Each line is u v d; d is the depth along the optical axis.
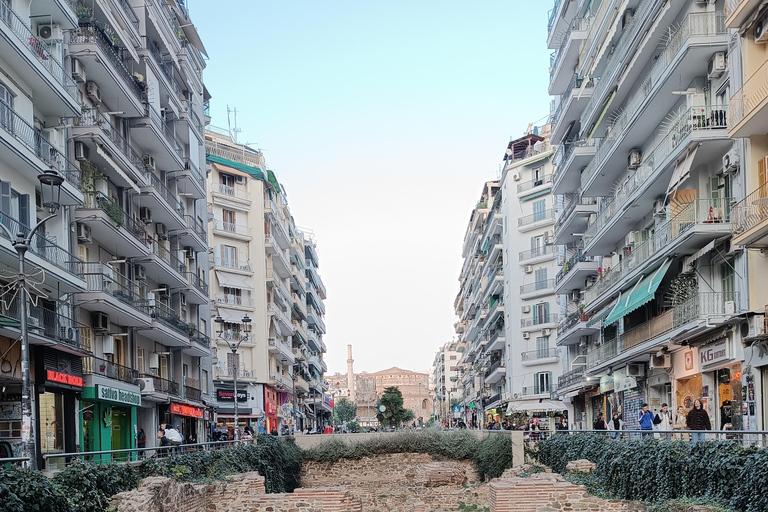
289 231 88.06
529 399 68.56
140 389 36.44
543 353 68.62
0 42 23.84
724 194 27.64
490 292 83.38
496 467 35.38
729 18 24.14
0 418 25.88
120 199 36.38
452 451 41.22
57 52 28.95
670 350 32.12
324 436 42.28
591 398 47.97
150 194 38.06
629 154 36.69
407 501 34.41
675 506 16.48
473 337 109.94
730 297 26.95
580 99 42.97
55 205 27.22
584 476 23.92
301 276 92.69
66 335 28.64
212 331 62.31
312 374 110.31
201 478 23.69
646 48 32.31
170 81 43.03
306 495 23.45
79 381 29.67
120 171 33.88
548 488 21.27
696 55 27.30
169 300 43.09
